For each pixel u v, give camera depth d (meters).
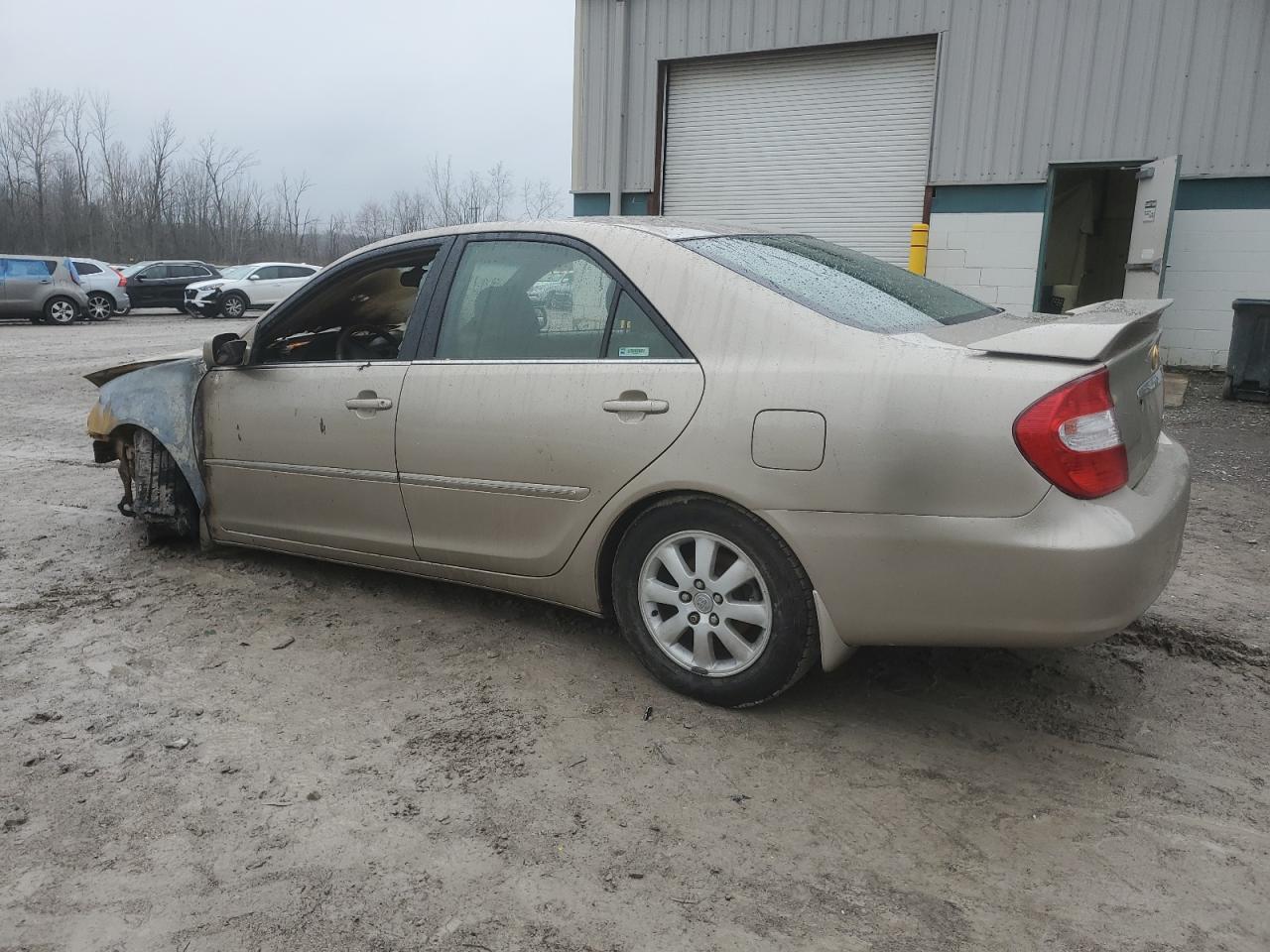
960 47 11.48
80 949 1.96
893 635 2.61
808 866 2.22
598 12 13.72
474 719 2.92
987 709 2.98
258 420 3.92
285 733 2.85
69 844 2.31
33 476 6.27
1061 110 11.02
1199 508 5.32
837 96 12.61
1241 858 2.24
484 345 3.31
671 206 14.04
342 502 3.71
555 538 3.16
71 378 11.71
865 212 12.70
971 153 11.60
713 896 2.11
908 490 2.48
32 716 2.95
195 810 2.45
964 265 11.87
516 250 3.33
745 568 2.80
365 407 3.54
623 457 2.92
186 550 4.59
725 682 2.90
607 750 2.73
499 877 2.18
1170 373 10.80
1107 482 2.41
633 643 3.10
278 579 4.19
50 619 3.75
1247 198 10.32
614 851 2.27
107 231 52.34
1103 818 2.40
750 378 2.71
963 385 2.44
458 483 3.32
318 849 2.29
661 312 2.93
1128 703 3.02
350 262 3.77
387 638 3.55
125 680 3.20
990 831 2.35
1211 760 2.68
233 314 25.19
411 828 2.37
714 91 13.43
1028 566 2.37
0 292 21.56
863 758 2.69
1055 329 2.51
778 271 3.02
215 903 2.10
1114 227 14.28
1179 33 10.33
